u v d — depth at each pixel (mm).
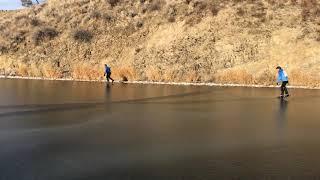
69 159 11648
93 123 16828
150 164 11250
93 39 45531
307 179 10078
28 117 18047
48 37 47406
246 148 12969
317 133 15164
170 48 40250
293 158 11867
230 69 36281
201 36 40406
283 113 19562
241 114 19219
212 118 18172
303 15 39750
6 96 25234
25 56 46094
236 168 10914
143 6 47156
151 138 14242
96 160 11562
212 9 42781
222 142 13734
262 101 23891
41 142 13562
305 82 32875
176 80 37094
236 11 41750
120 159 11680
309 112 19859
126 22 46000
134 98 24891
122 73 39281
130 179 10062
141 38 43625
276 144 13500
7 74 44938
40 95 25938
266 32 38844
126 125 16438
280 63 35312
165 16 44625
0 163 11211
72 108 20672
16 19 52156
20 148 12781
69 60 44250
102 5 49656
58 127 15984
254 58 36938
